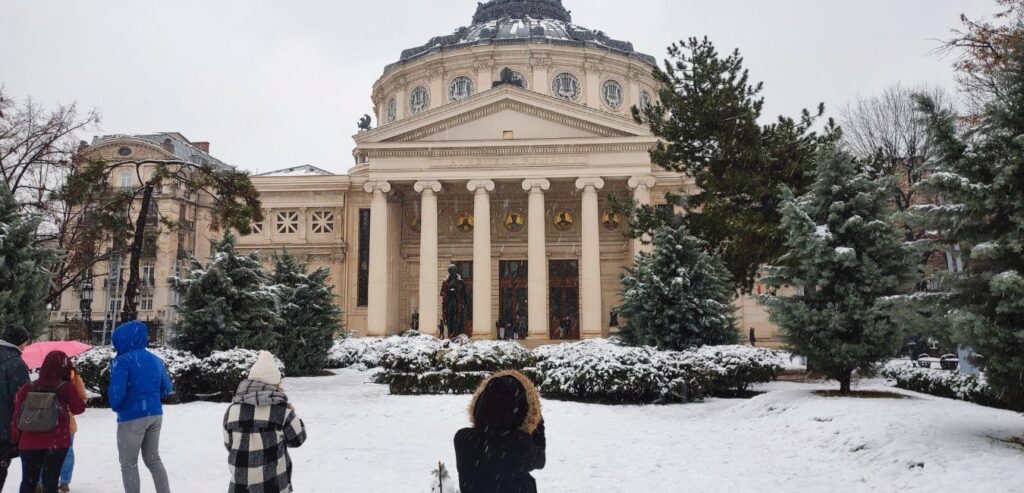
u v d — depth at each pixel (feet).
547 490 28.30
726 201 77.41
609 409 55.36
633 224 88.07
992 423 34.68
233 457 19.48
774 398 50.11
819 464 33.32
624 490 28.30
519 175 159.74
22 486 23.86
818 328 48.55
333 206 181.98
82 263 102.94
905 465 29.86
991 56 55.93
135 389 24.02
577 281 175.63
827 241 47.88
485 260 157.28
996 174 31.22
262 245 180.75
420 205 181.47
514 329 169.89
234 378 61.93
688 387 61.31
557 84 189.78
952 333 30.73
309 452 36.78
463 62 191.11
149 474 31.12
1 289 53.47
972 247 31.50
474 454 14.12
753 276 85.20
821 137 77.30
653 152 87.15
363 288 178.70
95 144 191.62
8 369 25.23
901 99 120.67
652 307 73.82
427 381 67.05
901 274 47.80
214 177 79.61
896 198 111.45
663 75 86.38
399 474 31.24
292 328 92.07
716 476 30.86
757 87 82.84
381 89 210.18
